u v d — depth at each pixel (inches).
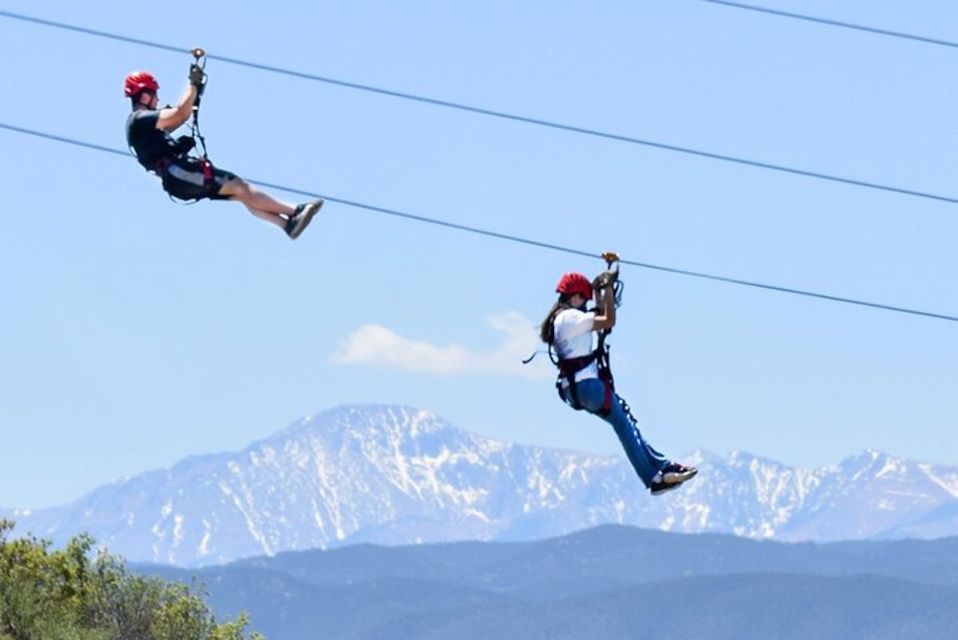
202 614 7583.7
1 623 6594.5
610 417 3511.3
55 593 7209.6
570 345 3491.6
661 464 3518.7
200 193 3523.6
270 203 3523.6
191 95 3503.9
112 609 7347.4
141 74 3533.5
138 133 3491.6
